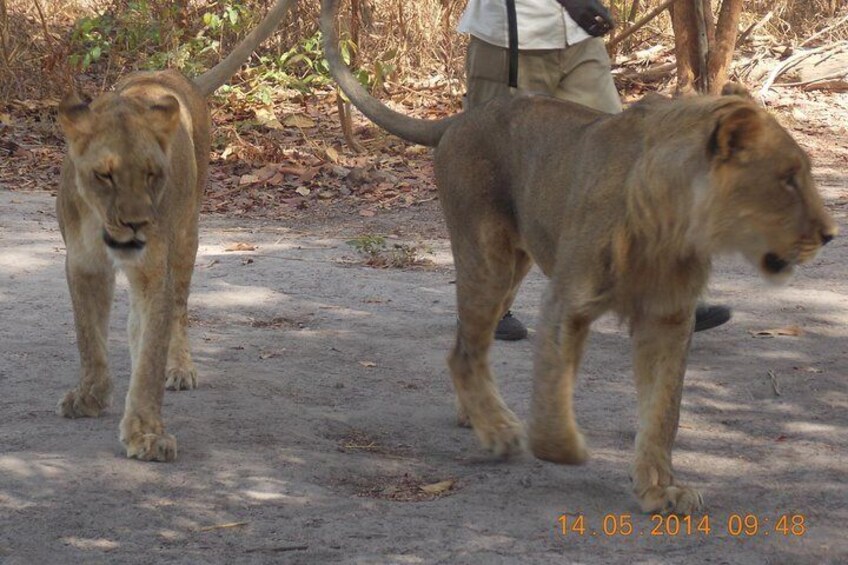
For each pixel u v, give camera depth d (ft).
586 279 15.02
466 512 15.51
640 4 53.83
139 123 16.63
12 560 13.93
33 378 20.84
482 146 17.71
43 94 47.70
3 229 32.71
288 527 14.94
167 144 16.89
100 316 18.94
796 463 17.53
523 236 17.25
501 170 17.51
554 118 16.80
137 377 17.40
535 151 16.80
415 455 18.01
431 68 52.37
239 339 24.11
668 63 49.85
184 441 17.85
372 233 34.32
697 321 23.31
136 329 17.81
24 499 15.55
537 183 16.61
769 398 20.67
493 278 17.89
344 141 43.83
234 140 42.27
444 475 17.10
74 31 49.62
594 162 15.29
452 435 18.90
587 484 16.66
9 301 26.09
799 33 55.01
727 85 15.01
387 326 25.20
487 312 18.06
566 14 21.54
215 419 19.01
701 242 14.14
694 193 14.03
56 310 25.54
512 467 17.42
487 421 18.10
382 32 52.29
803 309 26.25
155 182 16.63
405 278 29.32
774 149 13.87
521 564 13.93
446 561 14.01
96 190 16.49
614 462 17.60
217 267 29.86
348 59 46.75
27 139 43.62
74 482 16.10
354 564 13.88
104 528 14.84
